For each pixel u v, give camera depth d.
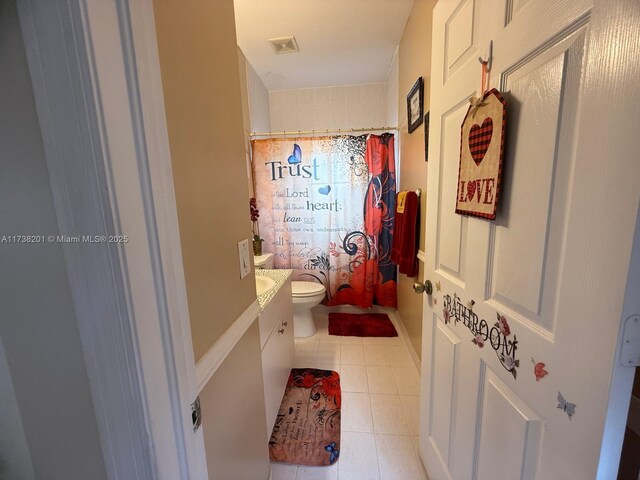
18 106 0.36
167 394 0.45
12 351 0.44
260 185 2.54
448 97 0.94
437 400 1.10
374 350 2.20
